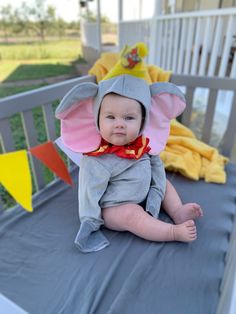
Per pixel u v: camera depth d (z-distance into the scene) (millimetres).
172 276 809
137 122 897
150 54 3275
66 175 1124
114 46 8070
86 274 818
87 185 930
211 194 1188
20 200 855
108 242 918
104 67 1540
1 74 5328
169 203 1043
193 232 883
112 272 819
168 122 1061
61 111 872
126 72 874
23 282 804
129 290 761
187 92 1516
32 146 1179
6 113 1021
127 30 4551
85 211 947
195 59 2373
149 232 903
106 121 885
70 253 892
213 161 1356
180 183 1257
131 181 942
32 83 4484
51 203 1136
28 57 7637
